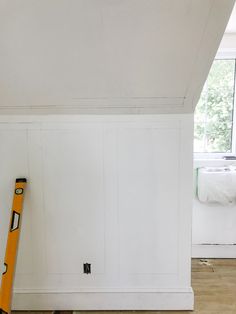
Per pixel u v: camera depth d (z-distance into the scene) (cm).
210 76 252
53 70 142
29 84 152
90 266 189
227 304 193
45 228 186
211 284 216
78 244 187
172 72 144
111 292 190
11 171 182
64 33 121
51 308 192
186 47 129
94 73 145
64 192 183
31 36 123
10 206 185
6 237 188
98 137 177
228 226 251
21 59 136
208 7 110
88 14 113
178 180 180
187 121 174
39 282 191
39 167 181
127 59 136
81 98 162
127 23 117
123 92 158
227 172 236
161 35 122
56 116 176
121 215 184
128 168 180
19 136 178
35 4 109
